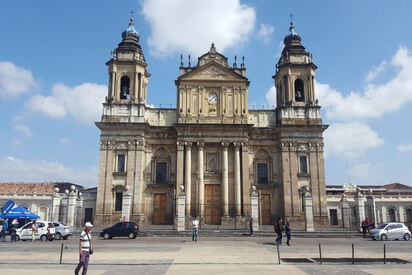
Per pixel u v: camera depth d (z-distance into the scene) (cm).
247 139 4694
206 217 4606
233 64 4991
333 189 6906
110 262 1805
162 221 4659
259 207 4128
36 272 1515
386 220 5925
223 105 4822
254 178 4822
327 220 4525
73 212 3944
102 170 4559
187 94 4834
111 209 4456
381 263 1830
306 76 5003
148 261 1842
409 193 6531
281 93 5122
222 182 4597
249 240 3134
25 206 5412
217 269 1608
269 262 1831
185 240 3106
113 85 4809
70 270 1575
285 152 4712
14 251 2288
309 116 4841
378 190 6875
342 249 2453
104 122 4625
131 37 5134
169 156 4838
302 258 1986
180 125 4600
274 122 5028
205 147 4753
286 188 4606
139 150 4631
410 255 2136
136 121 4728
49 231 3095
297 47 5184
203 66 4881
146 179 4738
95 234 3612
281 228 2814
